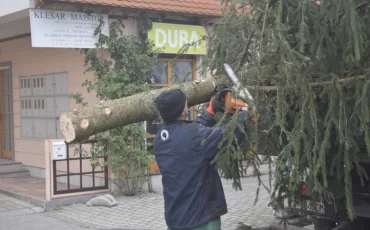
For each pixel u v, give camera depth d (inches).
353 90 121.1
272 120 127.0
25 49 417.7
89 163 342.0
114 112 137.1
